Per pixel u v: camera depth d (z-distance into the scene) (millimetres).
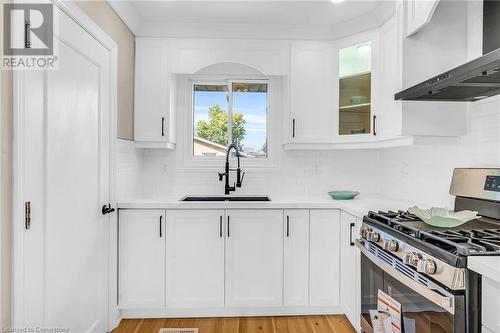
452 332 1063
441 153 2072
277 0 2271
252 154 3045
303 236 2365
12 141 1262
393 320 1493
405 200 2494
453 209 1943
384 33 2271
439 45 1864
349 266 2178
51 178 1506
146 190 2918
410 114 1895
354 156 2994
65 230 1633
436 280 1138
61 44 1579
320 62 2680
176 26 2613
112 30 2207
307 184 2990
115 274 2246
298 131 2678
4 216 1231
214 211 2326
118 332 2164
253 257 2346
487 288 996
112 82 2180
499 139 1625
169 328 2217
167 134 2650
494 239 1197
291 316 2393
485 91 1572
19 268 1286
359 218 2008
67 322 1664
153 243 2303
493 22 1632
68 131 1650
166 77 2646
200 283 2328
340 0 2215
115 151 2232
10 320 1260
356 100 2529
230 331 2172
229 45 2662
